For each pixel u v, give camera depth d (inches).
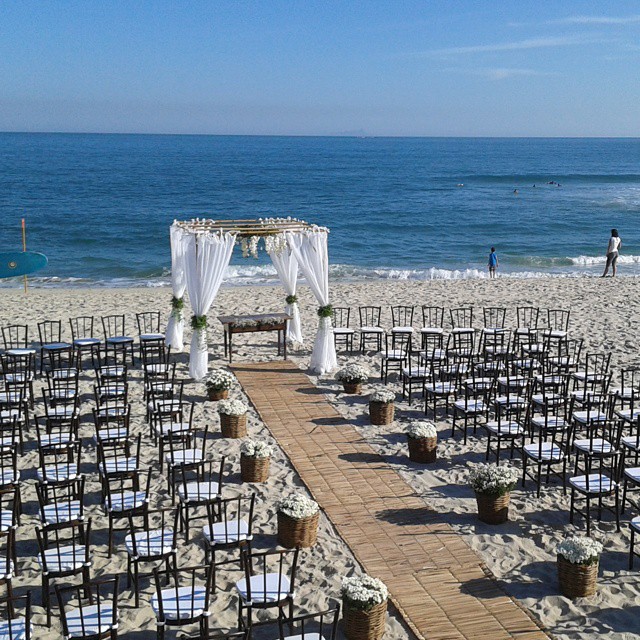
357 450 449.1
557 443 401.7
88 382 578.6
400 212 2124.8
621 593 301.9
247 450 397.7
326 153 6791.3
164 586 303.0
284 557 328.5
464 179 3558.1
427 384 555.2
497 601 295.4
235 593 298.8
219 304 878.4
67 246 1488.7
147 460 430.3
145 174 3614.7
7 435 450.3
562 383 502.9
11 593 284.2
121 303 899.4
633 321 781.9
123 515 320.5
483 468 360.8
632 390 453.4
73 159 4803.2
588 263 1338.6
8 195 2440.9
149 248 1475.1
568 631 277.4
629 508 376.5
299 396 546.9
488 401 473.7
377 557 328.8
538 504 380.8
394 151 7559.1
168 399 493.0
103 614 251.8
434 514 368.8
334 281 1156.5
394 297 930.1
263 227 619.8
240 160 5246.1
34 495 384.2
